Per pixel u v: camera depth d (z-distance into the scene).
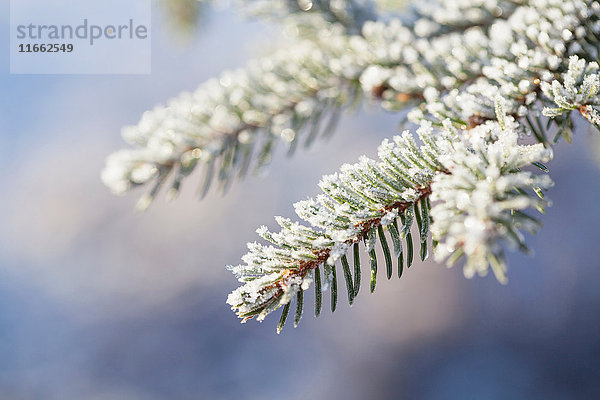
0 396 2.63
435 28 0.49
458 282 2.84
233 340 2.93
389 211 0.40
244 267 0.40
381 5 0.52
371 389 2.69
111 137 3.65
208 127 0.51
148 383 2.78
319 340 2.85
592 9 0.42
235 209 3.26
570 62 0.41
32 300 3.08
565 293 2.62
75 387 2.75
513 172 0.39
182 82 3.66
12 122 3.61
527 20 0.43
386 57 0.48
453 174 0.39
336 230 0.40
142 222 3.29
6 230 3.29
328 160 3.26
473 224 0.36
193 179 3.32
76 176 3.48
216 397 2.70
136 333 2.97
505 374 2.52
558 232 2.70
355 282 0.40
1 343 2.83
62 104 3.74
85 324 3.02
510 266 2.76
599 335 2.46
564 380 2.42
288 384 2.73
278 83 0.51
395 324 2.82
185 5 0.73
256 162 0.51
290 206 3.22
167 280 3.16
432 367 2.68
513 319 2.68
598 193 2.59
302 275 0.40
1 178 3.45
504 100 0.41
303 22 0.53
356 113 0.52
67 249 3.27
